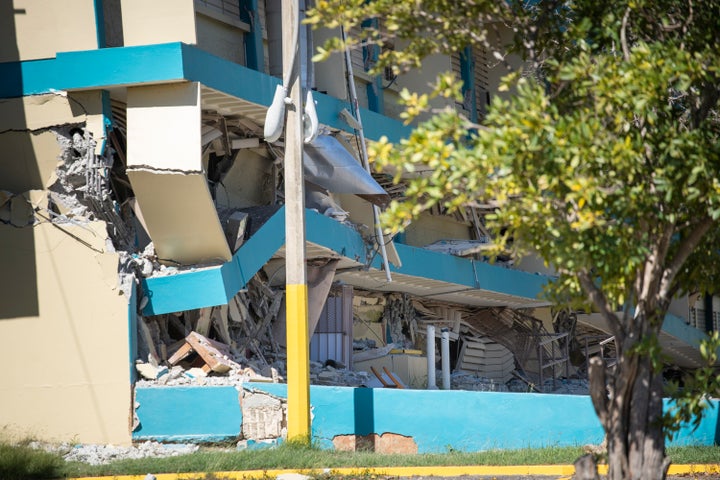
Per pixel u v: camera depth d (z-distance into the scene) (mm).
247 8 94312
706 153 36969
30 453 57750
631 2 41062
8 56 74938
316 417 71875
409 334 123062
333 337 102375
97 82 73000
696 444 74438
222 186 89500
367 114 98625
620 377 38250
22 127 74500
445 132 36250
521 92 36312
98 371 71125
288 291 68062
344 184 88375
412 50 42625
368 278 107188
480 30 42594
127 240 77938
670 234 37906
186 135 72938
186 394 71000
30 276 72750
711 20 42438
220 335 83562
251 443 71062
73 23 74188
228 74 77000
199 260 77688
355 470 55094
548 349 141125
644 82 36406
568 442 76500
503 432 75625
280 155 92938
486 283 119312
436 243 124125
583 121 35844
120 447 69438
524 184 35938
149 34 74562
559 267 38219
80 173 74062
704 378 38562
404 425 73688
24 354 72125
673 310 145625
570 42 44969
